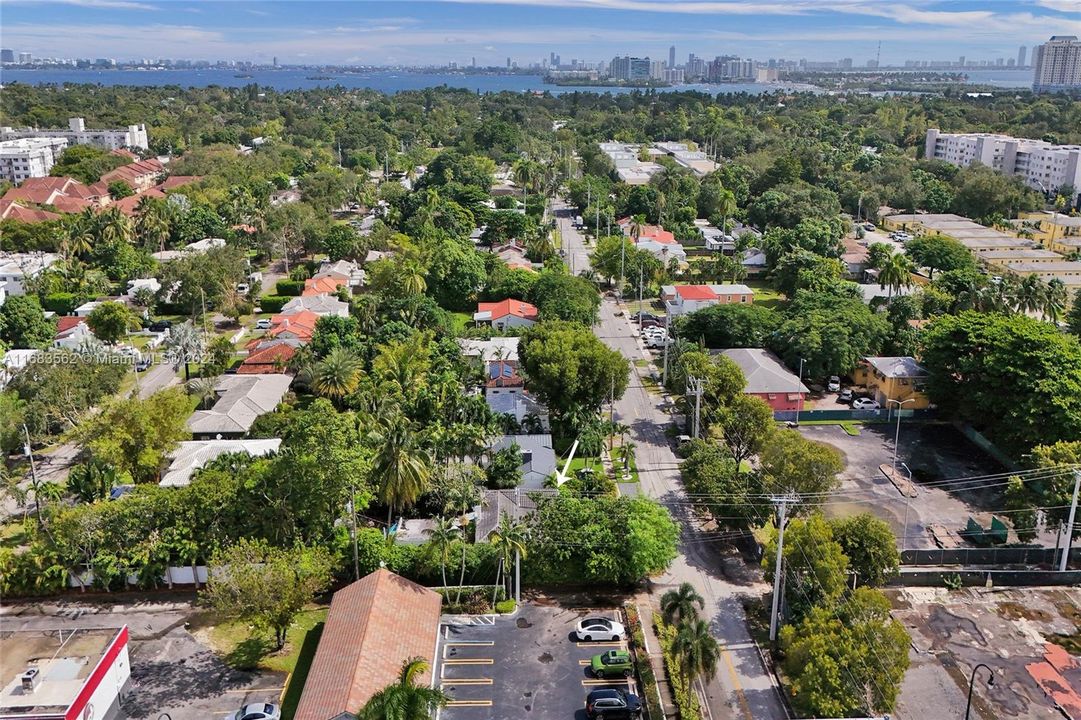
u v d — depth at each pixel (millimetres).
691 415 101812
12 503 86250
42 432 95875
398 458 74875
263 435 96625
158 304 150625
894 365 113188
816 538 64000
